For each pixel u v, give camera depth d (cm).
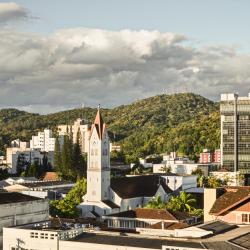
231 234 8719
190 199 16812
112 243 8062
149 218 13875
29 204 12319
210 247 7556
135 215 14162
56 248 8406
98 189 19125
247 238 8275
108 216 14425
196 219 14250
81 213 19075
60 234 8450
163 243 7925
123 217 14238
